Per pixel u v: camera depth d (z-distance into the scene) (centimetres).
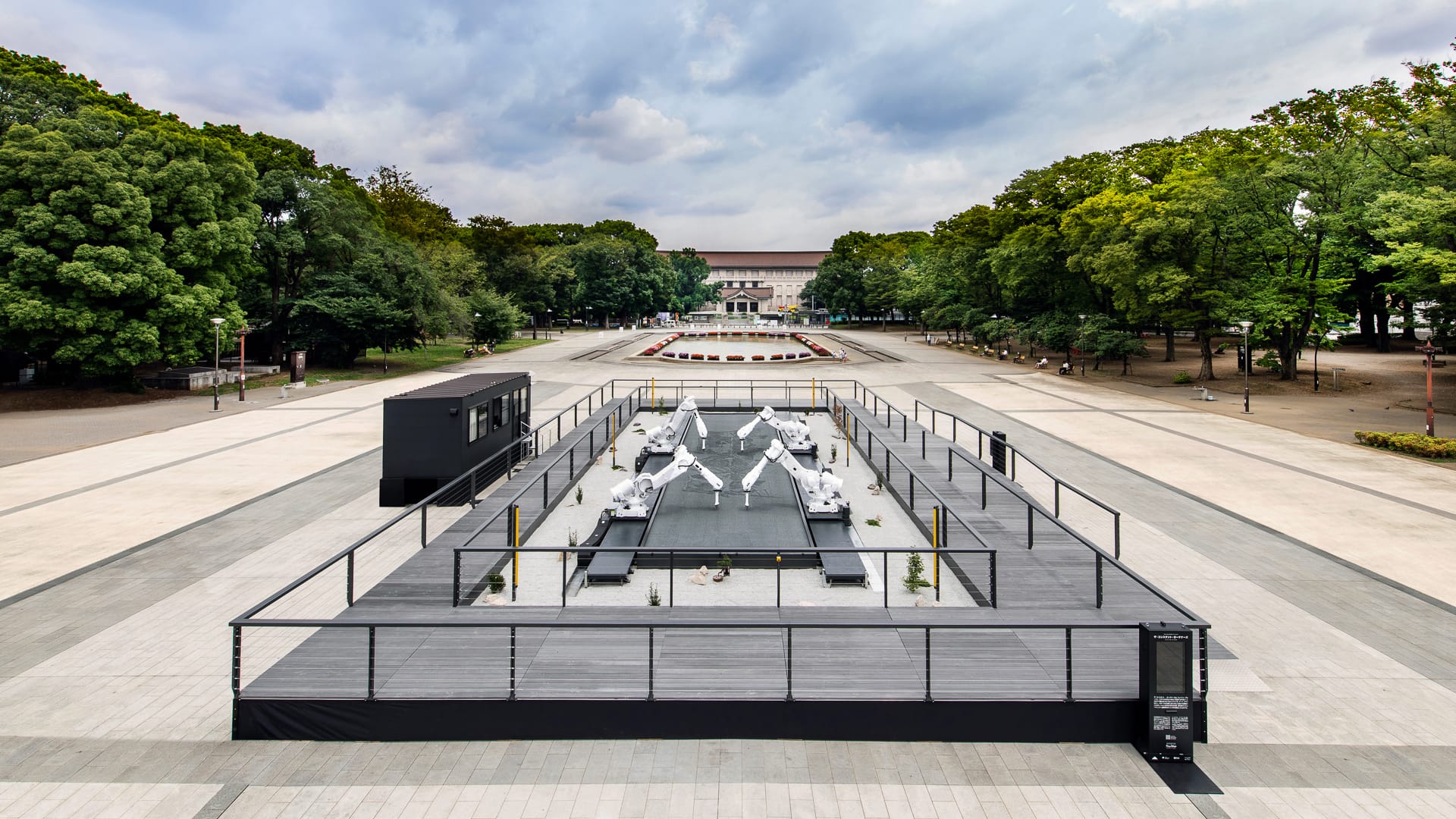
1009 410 3456
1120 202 4584
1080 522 1703
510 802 758
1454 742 861
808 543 1548
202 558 1483
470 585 1246
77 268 3256
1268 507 1836
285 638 1133
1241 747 853
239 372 3666
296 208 4722
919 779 798
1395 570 1412
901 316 12444
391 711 866
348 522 1731
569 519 1777
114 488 2030
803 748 855
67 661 1057
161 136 3744
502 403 2223
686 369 5359
